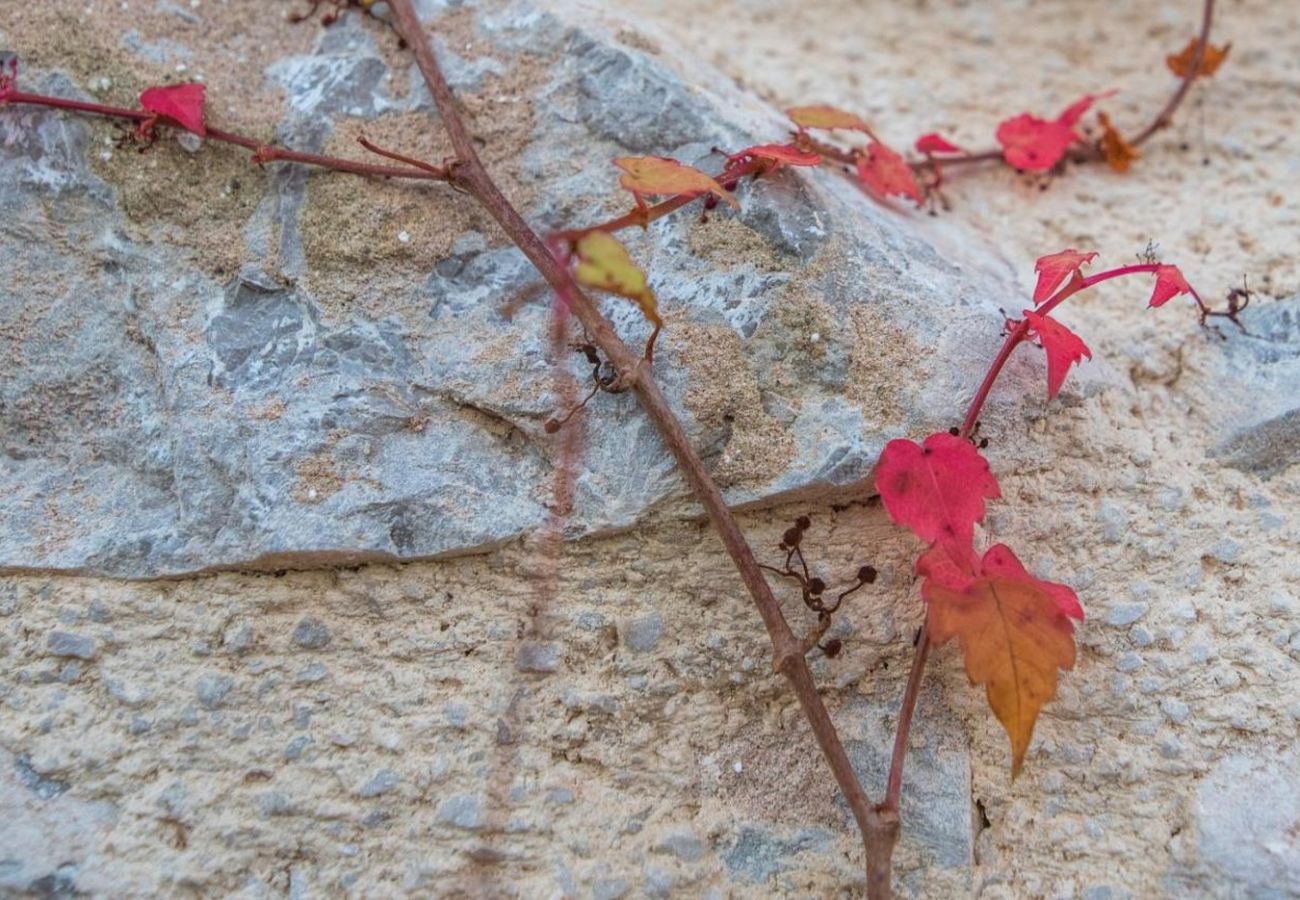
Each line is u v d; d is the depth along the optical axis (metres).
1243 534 0.58
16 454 0.57
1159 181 0.66
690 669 0.56
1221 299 0.62
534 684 0.56
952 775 0.56
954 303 0.58
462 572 0.56
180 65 0.60
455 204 0.58
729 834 0.55
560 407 0.56
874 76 0.70
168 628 0.56
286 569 0.56
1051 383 0.55
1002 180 0.66
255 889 0.54
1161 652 0.56
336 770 0.55
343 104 0.60
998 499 0.57
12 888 0.53
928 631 0.54
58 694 0.55
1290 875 0.54
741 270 0.57
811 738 0.56
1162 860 0.55
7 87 0.57
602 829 0.55
